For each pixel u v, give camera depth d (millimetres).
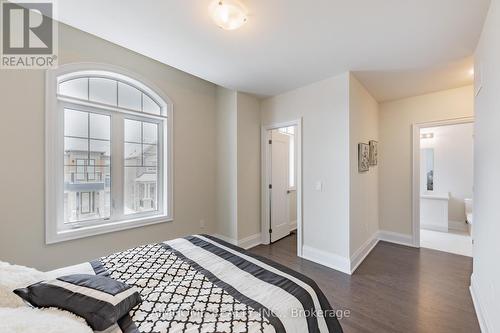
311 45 2174
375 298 2160
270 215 3926
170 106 3203
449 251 3402
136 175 3014
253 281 1320
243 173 3613
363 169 3154
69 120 2473
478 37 1997
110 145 2781
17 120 2039
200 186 3594
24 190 2074
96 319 927
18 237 2047
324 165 2982
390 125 3912
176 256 1666
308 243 3168
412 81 3051
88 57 2445
